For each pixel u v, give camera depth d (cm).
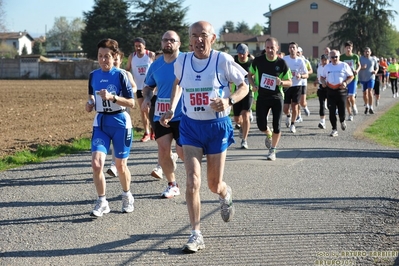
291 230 666
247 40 12181
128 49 8644
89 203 809
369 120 1948
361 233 651
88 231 673
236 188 891
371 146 1359
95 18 8750
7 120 2017
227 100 590
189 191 598
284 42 9088
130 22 8769
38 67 7075
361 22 7712
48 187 916
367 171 1033
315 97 3297
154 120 835
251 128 1750
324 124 1708
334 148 1320
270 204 788
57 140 1477
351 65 1916
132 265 562
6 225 701
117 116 731
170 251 602
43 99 3150
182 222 707
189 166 601
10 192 879
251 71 1170
